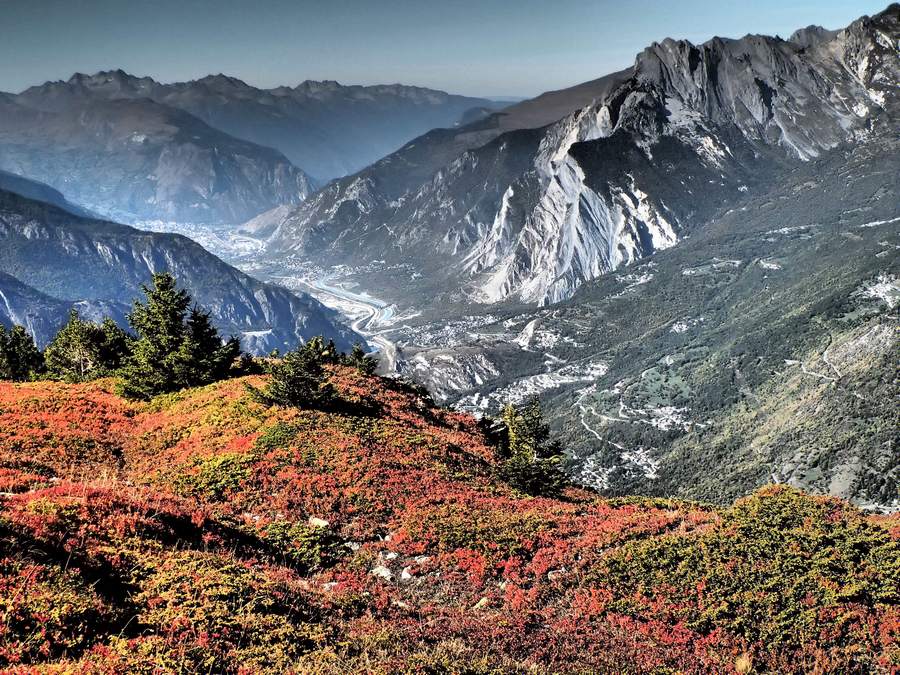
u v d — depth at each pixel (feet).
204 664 41.96
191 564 55.83
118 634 42.68
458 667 50.47
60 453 105.91
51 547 49.16
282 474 101.35
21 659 36.73
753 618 63.41
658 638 62.08
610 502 116.67
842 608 62.64
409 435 134.21
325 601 60.90
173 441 120.98
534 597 71.10
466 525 88.79
